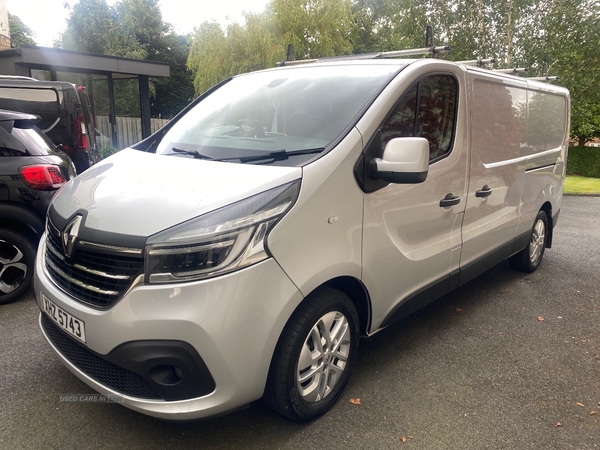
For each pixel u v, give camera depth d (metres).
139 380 2.15
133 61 13.83
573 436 2.59
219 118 3.25
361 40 31.45
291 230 2.26
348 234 2.56
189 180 2.41
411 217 3.04
